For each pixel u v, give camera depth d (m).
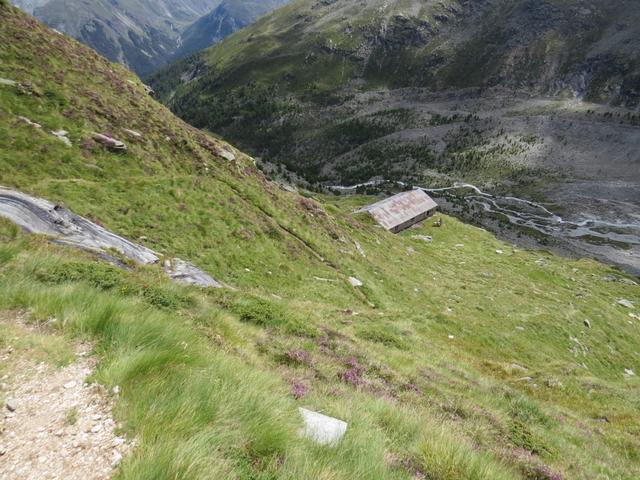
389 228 90.56
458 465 8.27
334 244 46.09
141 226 29.33
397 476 7.15
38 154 31.41
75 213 25.03
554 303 58.69
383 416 10.40
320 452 6.87
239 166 49.06
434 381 18.92
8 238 16.92
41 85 37.97
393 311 38.09
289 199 49.53
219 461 5.66
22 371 7.26
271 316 18.42
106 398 6.77
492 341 38.44
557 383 26.91
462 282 58.62
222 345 11.59
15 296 9.95
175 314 13.24
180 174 40.56
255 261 33.28
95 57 50.22
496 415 15.70
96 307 9.55
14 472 5.12
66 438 5.82
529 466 11.48
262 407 7.28
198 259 29.42
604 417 23.22
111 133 38.72
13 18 42.75
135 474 4.98
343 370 14.80
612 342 53.16
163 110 50.66
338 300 34.25
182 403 6.45
